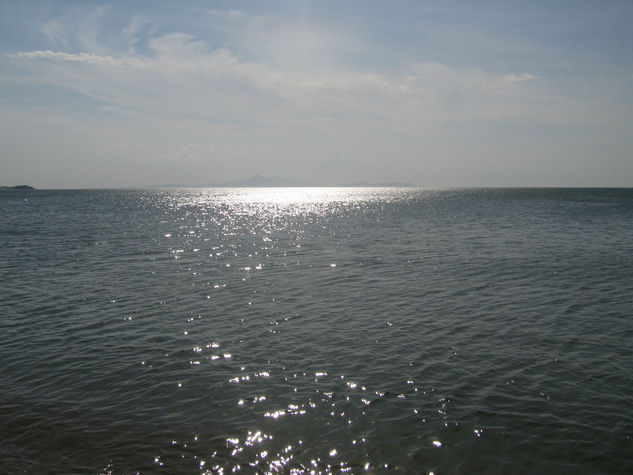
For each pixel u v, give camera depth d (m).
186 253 35.25
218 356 14.23
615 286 23.33
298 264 30.50
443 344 15.23
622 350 14.59
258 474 8.55
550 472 8.59
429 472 8.59
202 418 10.45
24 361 13.80
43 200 146.25
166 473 8.53
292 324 17.50
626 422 10.23
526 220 65.56
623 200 141.50
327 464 8.83
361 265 30.02
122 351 14.66
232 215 82.88
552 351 14.54
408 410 10.77
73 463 8.76
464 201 140.62
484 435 9.73
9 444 9.34
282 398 11.40
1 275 26.33
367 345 15.17
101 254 34.34
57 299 21.11
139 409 10.87
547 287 23.27
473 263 30.36
